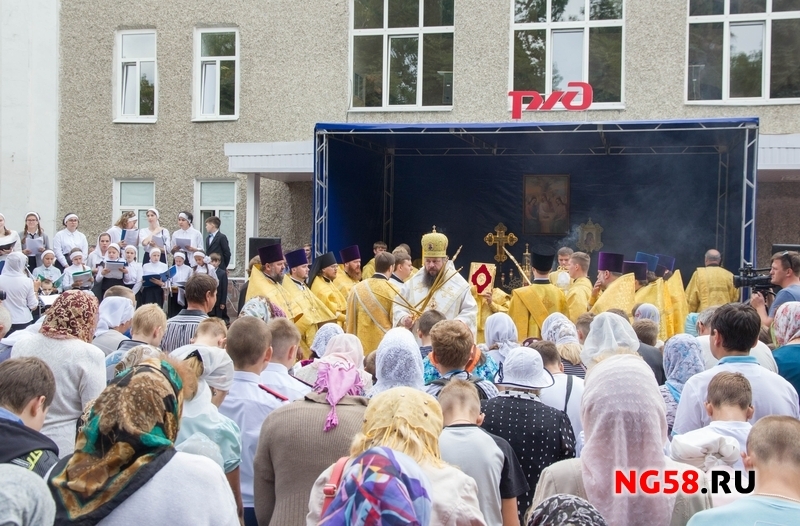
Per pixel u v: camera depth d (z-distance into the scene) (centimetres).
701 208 1573
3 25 1727
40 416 322
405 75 1603
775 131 1462
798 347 505
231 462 364
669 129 1214
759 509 255
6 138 1728
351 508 212
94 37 1723
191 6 1673
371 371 546
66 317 436
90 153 1728
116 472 254
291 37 1633
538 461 393
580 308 972
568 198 1642
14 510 236
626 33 1509
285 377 446
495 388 460
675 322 1074
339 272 1173
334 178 1423
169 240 1483
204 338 457
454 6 1577
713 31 1489
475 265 1045
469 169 1680
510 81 1555
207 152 1675
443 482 268
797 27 1460
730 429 353
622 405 307
